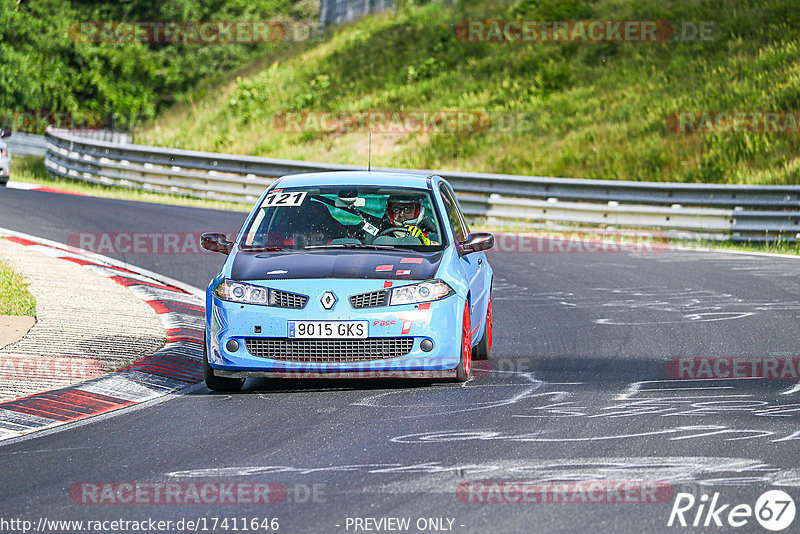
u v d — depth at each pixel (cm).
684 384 2909
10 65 14250
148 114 15512
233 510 1783
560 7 13762
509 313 4331
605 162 9931
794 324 3975
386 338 2750
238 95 13612
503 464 2059
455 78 12850
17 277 4291
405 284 2786
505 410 2570
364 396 2770
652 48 12500
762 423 2402
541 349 3525
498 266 5916
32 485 1966
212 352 2800
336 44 15225
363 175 3338
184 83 16800
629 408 2584
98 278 4697
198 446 2256
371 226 3075
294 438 2309
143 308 4069
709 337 3722
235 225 6994
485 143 11025
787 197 7138
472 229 7938
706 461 2066
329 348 2742
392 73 13500
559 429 2356
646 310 4375
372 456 2138
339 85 13525
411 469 2031
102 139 12081
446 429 2370
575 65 12562
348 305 2741
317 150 11719
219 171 9250
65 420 2528
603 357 3362
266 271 2847
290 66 14762
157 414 2592
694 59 11881
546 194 8100
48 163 10875
